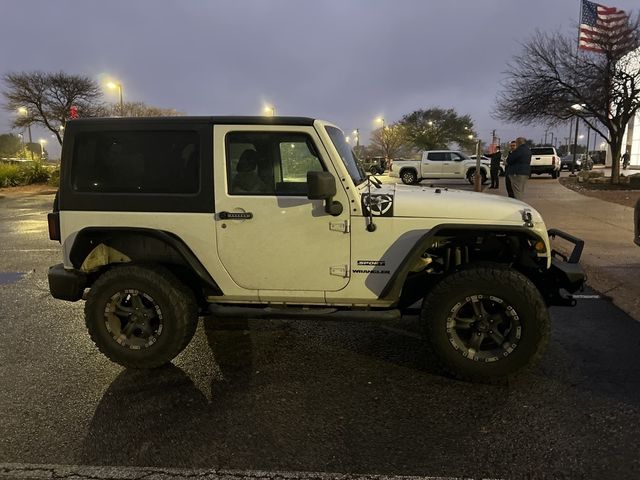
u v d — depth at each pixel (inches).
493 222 148.4
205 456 118.6
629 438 123.9
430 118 2598.4
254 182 154.1
